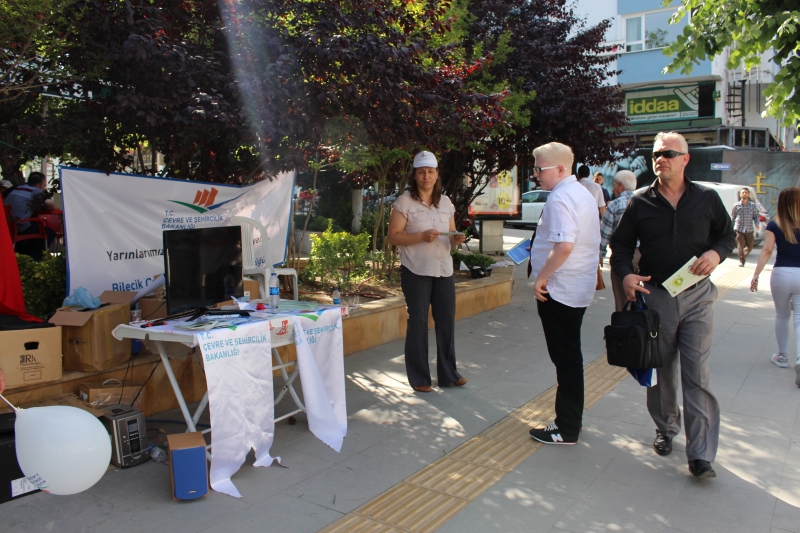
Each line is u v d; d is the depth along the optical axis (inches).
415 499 141.7
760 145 908.0
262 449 158.1
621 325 148.1
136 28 196.7
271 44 217.3
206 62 212.1
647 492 144.1
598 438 176.1
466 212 478.3
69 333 169.2
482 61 297.6
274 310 173.6
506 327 310.5
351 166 274.1
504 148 416.8
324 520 132.3
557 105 386.0
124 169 232.2
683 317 149.9
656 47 844.6
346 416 183.0
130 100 188.1
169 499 140.5
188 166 265.7
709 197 148.7
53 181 277.7
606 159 441.4
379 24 232.2
